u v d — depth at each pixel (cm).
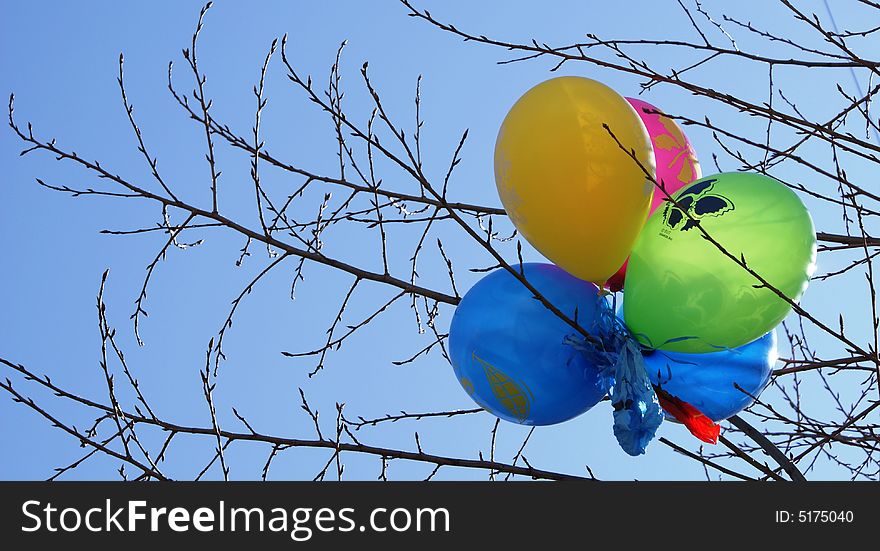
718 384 312
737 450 341
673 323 293
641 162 294
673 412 313
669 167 332
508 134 301
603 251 295
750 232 290
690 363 310
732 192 300
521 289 317
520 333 309
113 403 331
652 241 300
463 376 323
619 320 307
